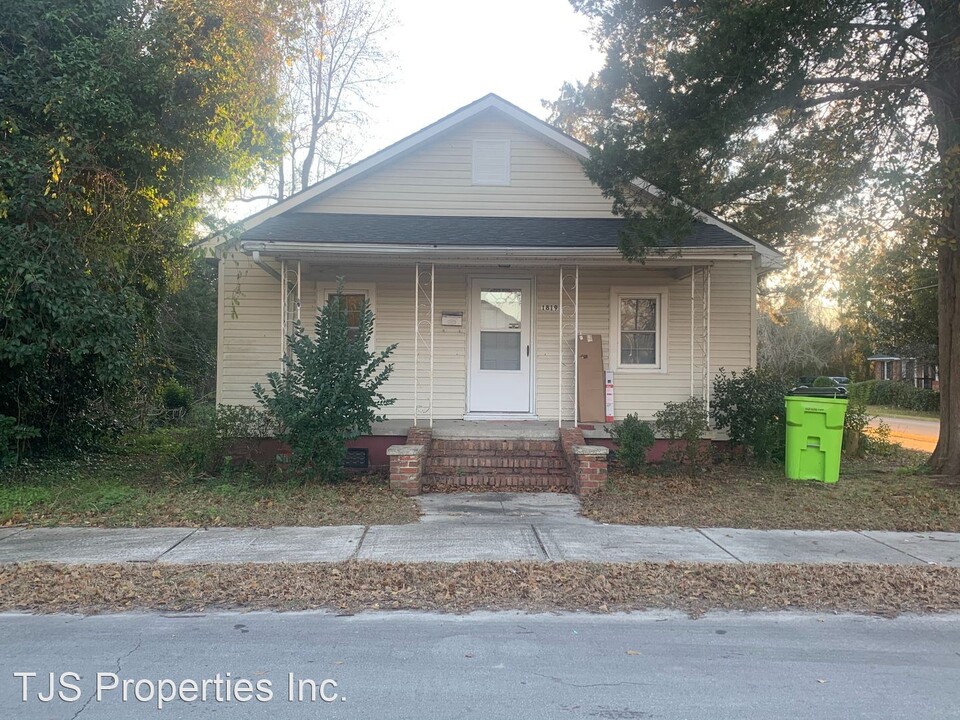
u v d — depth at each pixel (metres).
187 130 10.14
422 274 12.68
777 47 9.41
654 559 7.07
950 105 10.37
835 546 7.62
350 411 10.06
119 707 4.09
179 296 18.73
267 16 11.42
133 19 10.09
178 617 5.56
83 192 9.46
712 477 10.97
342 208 12.69
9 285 8.77
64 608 5.73
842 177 11.07
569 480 10.37
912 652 4.98
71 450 12.62
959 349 11.24
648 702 4.18
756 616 5.69
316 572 6.54
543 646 5.03
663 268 12.33
